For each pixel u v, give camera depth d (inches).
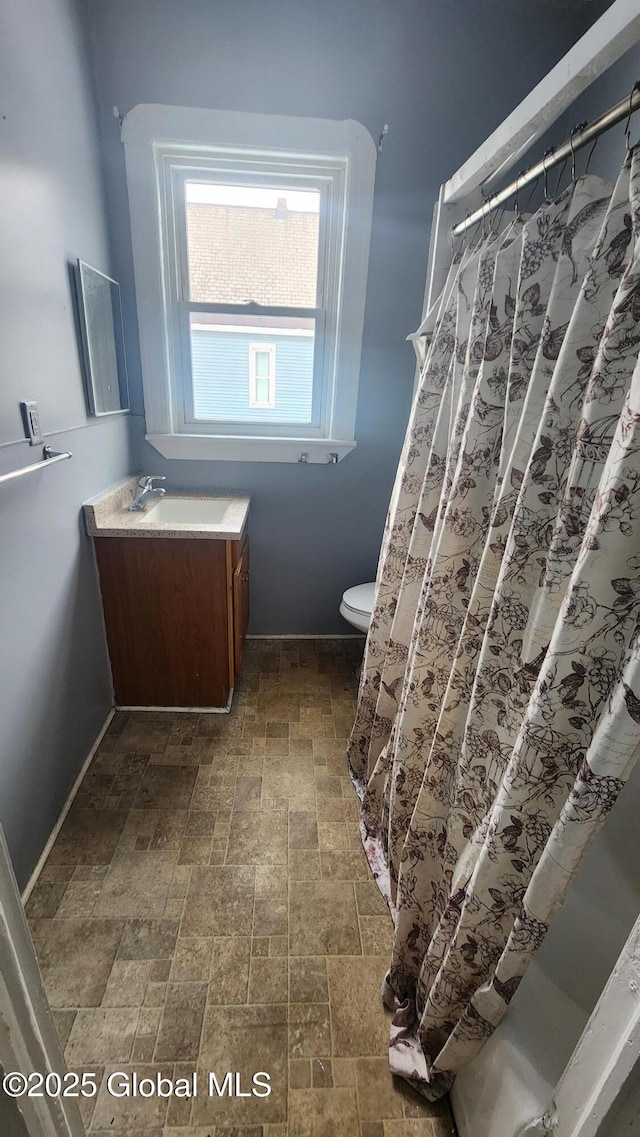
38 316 47.3
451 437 39.1
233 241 74.1
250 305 77.1
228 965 42.6
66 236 53.6
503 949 29.6
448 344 44.1
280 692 80.9
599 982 26.9
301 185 71.9
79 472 58.5
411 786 44.8
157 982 41.1
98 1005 39.5
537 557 28.0
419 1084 35.5
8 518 42.5
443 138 69.5
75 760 59.3
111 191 67.3
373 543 92.5
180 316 76.9
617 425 22.6
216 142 66.4
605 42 26.5
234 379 81.6
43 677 50.1
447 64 66.4
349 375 79.7
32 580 47.1
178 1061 36.6
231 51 63.2
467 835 33.9
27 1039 19.4
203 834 54.6
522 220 33.0
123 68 62.7
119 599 66.8
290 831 55.6
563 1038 26.8
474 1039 30.2
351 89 66.1
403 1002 39.9
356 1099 35.1
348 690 82.5
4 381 41.4
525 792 26.0
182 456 82.4
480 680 31.0
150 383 76.9
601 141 63.7
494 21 65.0
